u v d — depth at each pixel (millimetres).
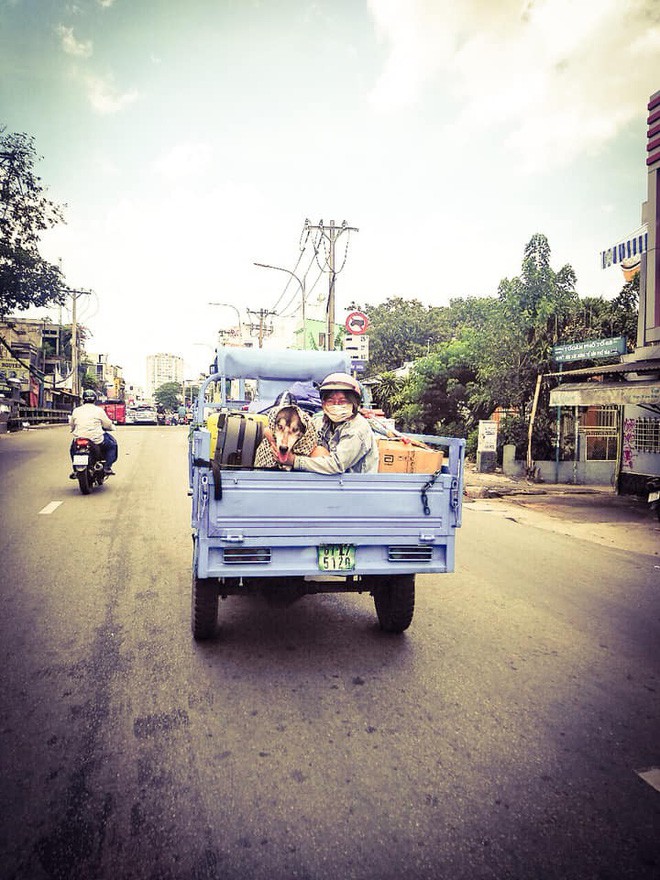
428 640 4516
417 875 2223
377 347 40062
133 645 4230
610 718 3404
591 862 2309
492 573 6473
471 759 2963
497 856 2324
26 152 17531
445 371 21781
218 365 6738
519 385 15875
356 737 3131
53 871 2188
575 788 2754
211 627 4230
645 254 11539
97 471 10648
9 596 5137
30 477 12273
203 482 3672
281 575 3822
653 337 11258
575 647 4449
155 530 7793
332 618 4980
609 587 6070
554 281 15805
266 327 55531
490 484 14266
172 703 3428
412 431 22922
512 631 4746
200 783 2711
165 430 33938
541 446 15891
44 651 4082
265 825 2457
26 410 30625
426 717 3359
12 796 2590
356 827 2461
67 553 6555
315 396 5785
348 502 3863
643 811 2611
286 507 3773
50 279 19391
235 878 2182
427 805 2607
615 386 10836
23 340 49781
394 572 3990
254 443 3875
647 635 4730
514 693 3682
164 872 2201
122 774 2760
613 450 16094
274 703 3469
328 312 22312
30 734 3070
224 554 3740
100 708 3348
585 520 9977
